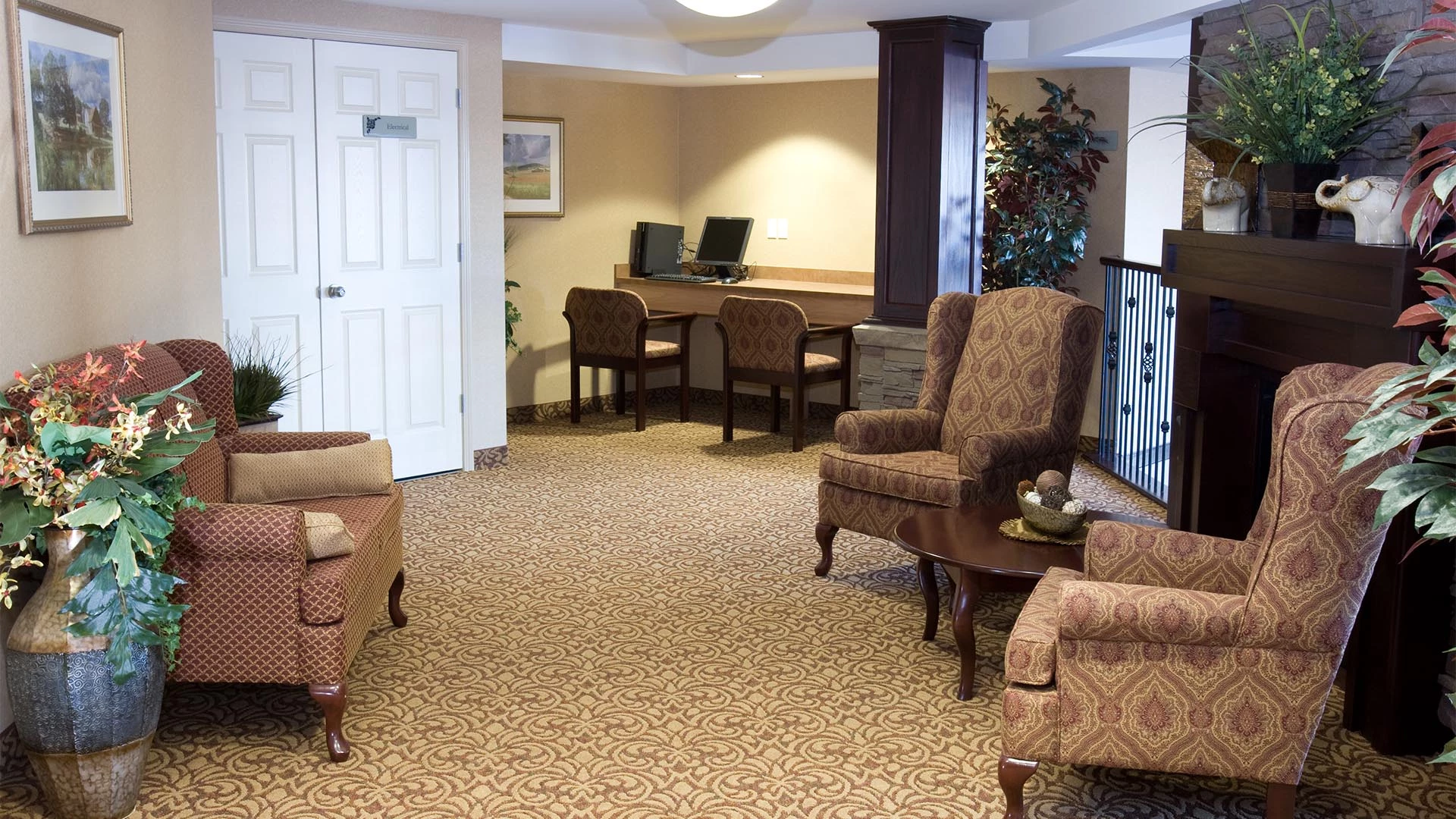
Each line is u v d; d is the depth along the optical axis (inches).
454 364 267.9
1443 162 117.3
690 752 133.9
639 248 350.0
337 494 163.9
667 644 167.3
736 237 343.0
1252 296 158.6
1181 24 223.9
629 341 319.9
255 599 127.8
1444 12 133.3
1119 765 112.3
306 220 240.5
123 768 117.0
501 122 268.4
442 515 234.5
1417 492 82.7
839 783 126.9
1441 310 88.5
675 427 330.6
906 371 271.1
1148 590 110.1
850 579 197.5
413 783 126.1
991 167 288.0
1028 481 171.6
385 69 248.1
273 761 131.1
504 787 125.4
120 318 159.3
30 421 112.3
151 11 171.3
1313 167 149.6
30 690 112.8
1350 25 156.4
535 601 184.7
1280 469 106.0
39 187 132.1
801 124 338.3
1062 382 191.5
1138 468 264.8
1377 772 129.5
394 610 172.6
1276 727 108.9
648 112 353.4
